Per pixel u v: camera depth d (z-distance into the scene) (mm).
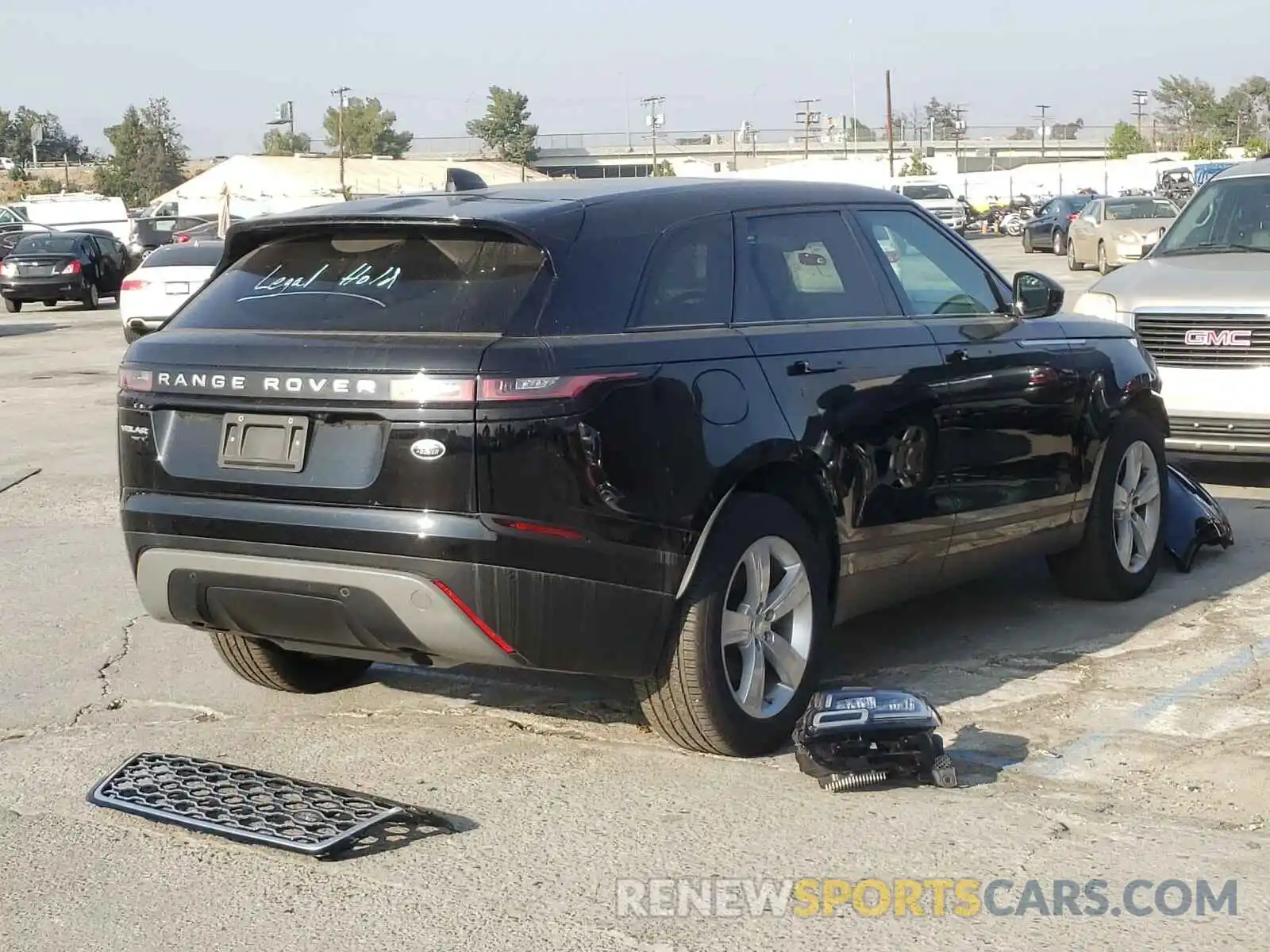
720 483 4816
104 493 10227
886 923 3840
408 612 4512
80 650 6500
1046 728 5270
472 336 4504
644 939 3775
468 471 4406
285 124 110062
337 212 4957
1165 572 7508
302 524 4586
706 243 5121
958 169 113812
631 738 5289
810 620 5223
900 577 5727
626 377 4598
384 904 4000
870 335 5535
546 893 4043
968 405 5867
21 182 119188
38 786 4914
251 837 4402
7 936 3859
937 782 4727
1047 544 6500
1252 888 4000
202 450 4828
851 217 5758
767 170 78688
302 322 4777
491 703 5734
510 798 4734
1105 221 31484
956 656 6160
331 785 4879
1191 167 52062
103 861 4312
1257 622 6570
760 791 4754
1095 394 6586
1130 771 4848
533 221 4691
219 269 5238
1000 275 6465
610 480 4543
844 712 4754
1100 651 6191
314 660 5832
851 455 5316
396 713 5625
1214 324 9109
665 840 4383
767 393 5031
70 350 21094
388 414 4473
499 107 112562
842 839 4367
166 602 4996
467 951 3727
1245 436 9148
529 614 4492
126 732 5445
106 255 31344
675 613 4805
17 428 13438
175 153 107000
